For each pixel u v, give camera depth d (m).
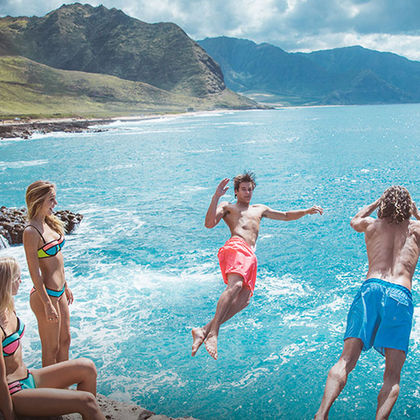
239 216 4.73
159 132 67.94
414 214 4.34
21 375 3.70
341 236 12.91
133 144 47.25
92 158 34.75
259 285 9.49
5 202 19.00
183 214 16.27
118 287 9.45
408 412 5.55
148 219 15.56
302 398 5.83
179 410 5.65
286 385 6.10
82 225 14.86
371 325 3.79
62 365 3.99
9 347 3.62
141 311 8.31
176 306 8.50
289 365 6.54
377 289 3.88
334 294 8.89
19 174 26.78
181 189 21.34
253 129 73.06
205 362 6.68
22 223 13.77
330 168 26.97
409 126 73.25
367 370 6.44
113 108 170.88
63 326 4.99
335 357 6.68
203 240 12.87
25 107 143.62
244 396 5.90
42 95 163.88
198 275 10.02
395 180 22.00
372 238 4.30
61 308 4.96
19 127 66.88
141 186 22.31
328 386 3.50
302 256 11.28
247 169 27.55
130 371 6.47
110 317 8.10
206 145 45.19
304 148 39.91
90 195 20.19
